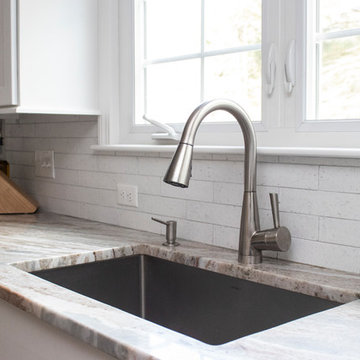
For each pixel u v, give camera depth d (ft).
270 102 5.14
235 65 5.62
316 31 4.90
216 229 5.45
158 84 6.55
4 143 8.89
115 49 6.85
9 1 6.38
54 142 7.76
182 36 6.24
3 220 7.10
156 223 6.17
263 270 4.46
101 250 5.30
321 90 4.89
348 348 2.89
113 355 2.98
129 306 5.50
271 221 4.94
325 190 4.53
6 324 4.33
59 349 3.63
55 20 6.61
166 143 6.22
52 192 7.89
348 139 4.55
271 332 3.12
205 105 4.25
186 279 5.08
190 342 2.94
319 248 4.59
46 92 6.59
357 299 3.81
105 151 6.84
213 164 5.45
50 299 3.70
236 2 5.60
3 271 4.45
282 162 4.81
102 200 6.95
